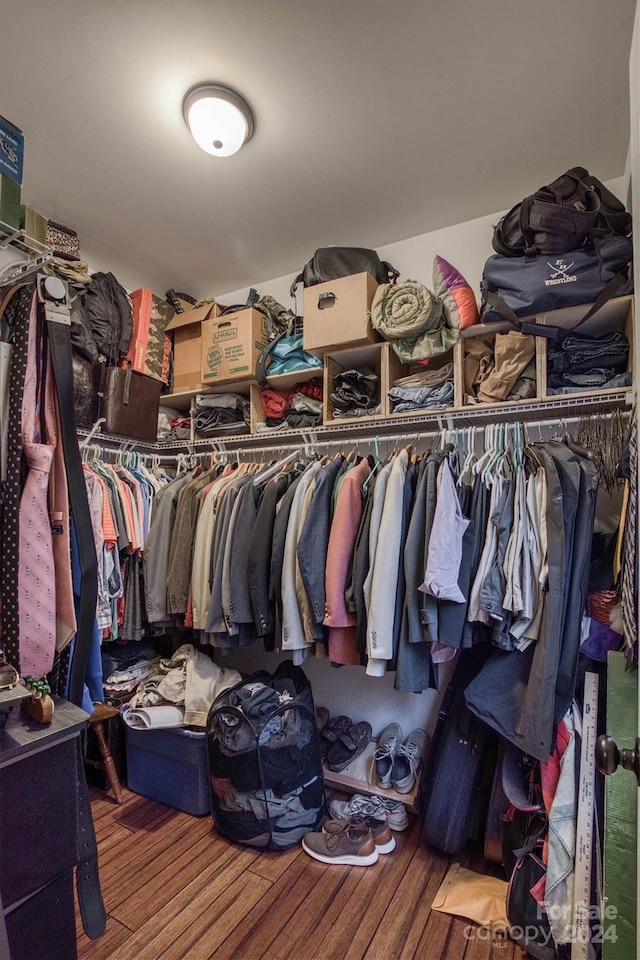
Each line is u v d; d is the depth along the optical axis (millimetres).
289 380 2367
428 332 1880
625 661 1202
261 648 2641
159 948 1311
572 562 1403
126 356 2488
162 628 2234
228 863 1635
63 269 2184
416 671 1540
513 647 1468
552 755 1424
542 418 1893
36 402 980
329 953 1304
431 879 1568
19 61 1441
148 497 2324
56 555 978
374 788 1952
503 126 1671
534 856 1382
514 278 1690
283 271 2711
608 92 1518
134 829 1820
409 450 1965
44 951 746
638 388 985
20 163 987
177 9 1288
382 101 1574
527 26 1319
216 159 1841
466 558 1529
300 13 1295
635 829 1055
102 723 2035
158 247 2459
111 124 1675
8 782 711
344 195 2047
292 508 1821
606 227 1606
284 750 1737
